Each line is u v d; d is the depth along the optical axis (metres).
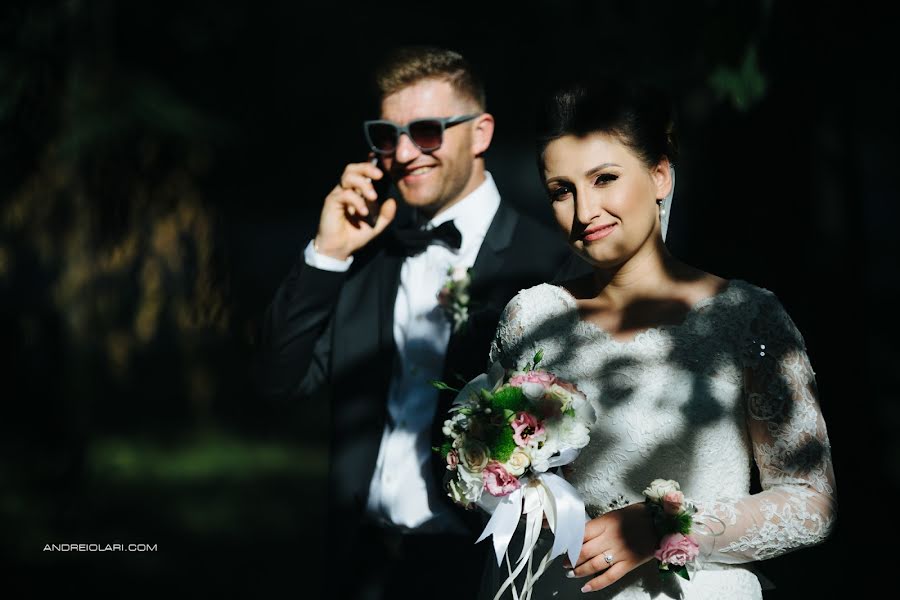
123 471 12.34
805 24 5.73
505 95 11.49
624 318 3.22
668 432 3.08
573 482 3.22
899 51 6.83
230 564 9.01
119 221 11.12
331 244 4.75
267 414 15.71
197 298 11.27
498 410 3.06
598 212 3.09
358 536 4.64
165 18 12.22
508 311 3.44
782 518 2.98
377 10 13.99
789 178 6.48
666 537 2.92
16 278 11.82
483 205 4.78
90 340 11.50
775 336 3.08
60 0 10.60
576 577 3.09
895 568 6.09
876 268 18.78
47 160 10.86
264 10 13.79
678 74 7.36
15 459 11.47
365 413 4.70
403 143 4.64
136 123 10.92
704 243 6.67
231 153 13.65
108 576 8.61
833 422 6.44
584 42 9.14
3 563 8.79
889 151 19.67
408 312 4.74
